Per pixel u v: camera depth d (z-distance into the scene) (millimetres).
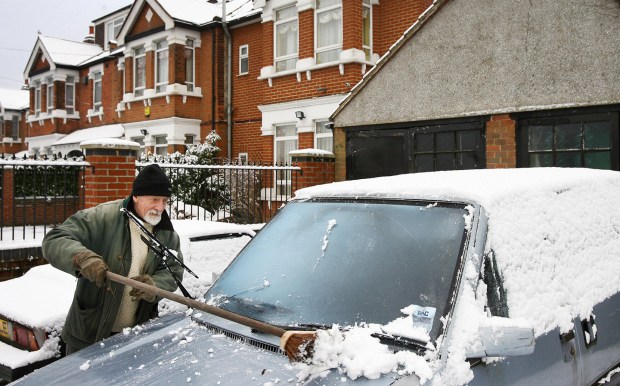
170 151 17344
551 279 2658
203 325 2635
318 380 1953
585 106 7289
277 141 14805
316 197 3197
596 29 7188
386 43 13523
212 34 17297
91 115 23438
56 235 2867
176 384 2045
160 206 3010
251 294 2701
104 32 26500
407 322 2164
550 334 2445
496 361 2137
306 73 13719
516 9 7934
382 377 1929
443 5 8703
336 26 13312
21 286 4117
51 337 3447
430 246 2439
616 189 3791
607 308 2994
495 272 2354
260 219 11469
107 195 7188
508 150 8062
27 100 33969
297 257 2799
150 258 3119
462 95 8570
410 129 9359
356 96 10039
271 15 14758
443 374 1923
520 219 2664
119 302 2984
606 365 2869
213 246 4730
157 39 17906
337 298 2432
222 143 17297
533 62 7781
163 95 17516
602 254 3201
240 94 16984
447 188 2684
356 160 10211
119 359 2381
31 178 9234
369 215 2793
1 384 3381
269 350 2246
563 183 3264
